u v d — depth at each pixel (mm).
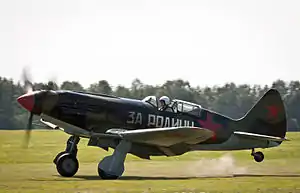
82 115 46250
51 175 44719
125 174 46812
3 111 176000
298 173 48594
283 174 47750
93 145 45781
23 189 35031
